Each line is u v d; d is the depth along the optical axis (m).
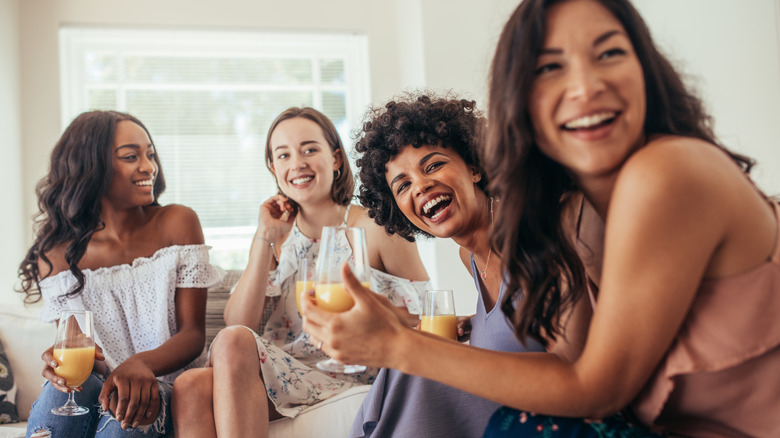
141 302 2.07
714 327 0.90
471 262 1.61
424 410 1.32
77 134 2.08
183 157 4.34
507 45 0.96
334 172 2.32
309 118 2.30
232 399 1.55
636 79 0.91
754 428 0.92
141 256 2.12
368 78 4.48
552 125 0.94
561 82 0.92
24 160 3.95
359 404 1.81
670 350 0.93
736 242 0.88
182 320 2.07
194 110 4.37
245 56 4.45
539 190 1.04
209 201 4.36
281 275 2.24
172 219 2.17
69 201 2.04
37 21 4.05
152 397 1.62
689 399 0.95
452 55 4.01
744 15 3.18
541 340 1.14
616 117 0.91
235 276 2.66
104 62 4.26
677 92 1.02
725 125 3.36
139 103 4.30
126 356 2.07
